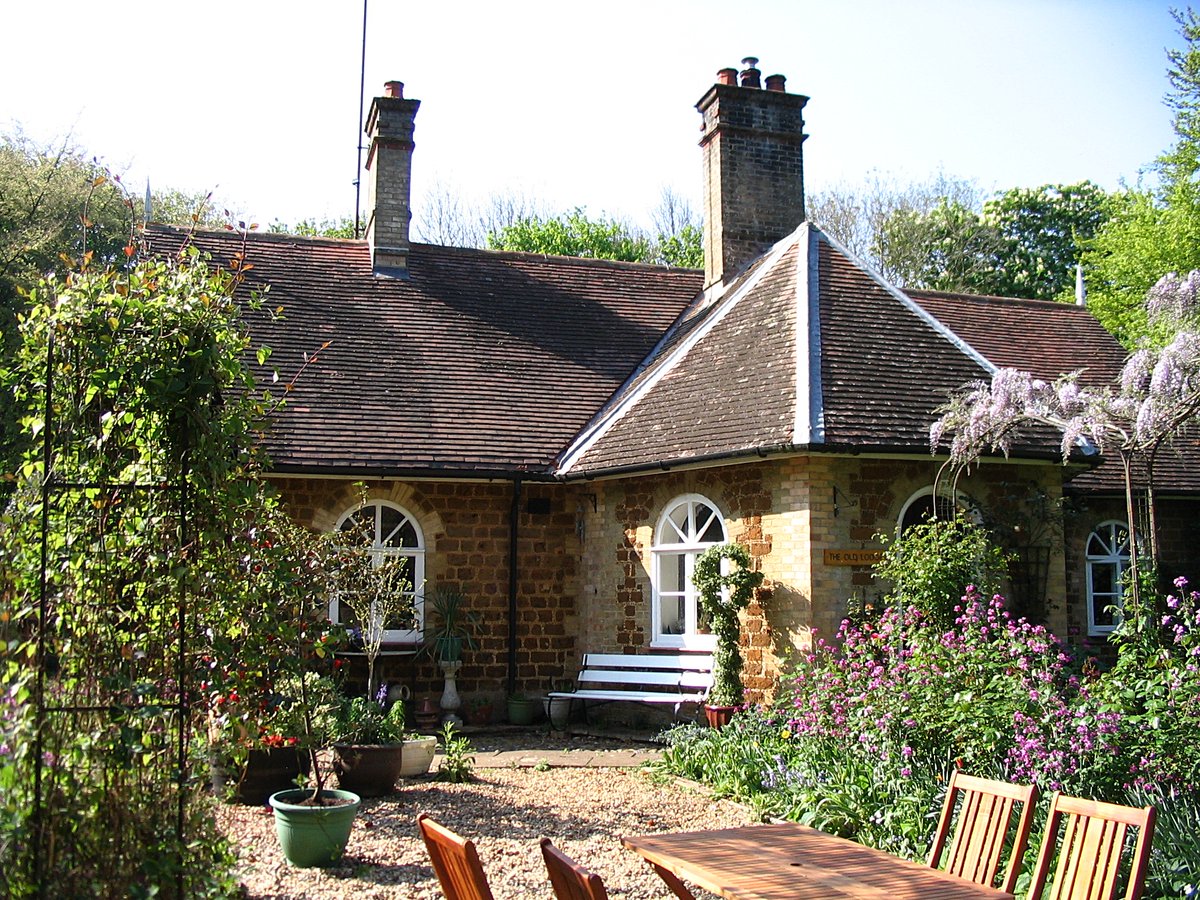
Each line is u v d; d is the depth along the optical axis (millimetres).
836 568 12523
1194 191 26703
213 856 5504
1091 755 7855
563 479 15109
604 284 19656
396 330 16984
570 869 4281
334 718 10008
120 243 28031
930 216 41438
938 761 8656
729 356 14797
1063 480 14664
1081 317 20672
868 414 12914
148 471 5645
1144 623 9391
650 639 14289
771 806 9078
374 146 18375
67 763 4922
